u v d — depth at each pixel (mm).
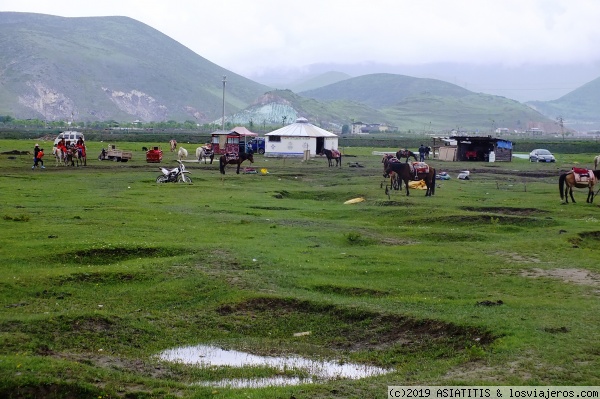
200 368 14383
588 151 133875
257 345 16141
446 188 51625
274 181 55031
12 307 17547
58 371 12727
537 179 64062
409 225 33438
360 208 37969
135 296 18969
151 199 39250
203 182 51844
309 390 12352
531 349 13703
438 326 16062
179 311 18125
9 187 43469
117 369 13766
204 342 16281
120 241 24406
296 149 97938
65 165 65000
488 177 65625
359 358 15234
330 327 17094
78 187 45094
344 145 148250
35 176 52250
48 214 30984
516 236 29484
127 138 148750
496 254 24891
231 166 72500
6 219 28797
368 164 81500
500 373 12617
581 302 17984
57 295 18719
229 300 18562
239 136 99438
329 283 20016
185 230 28078
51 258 22078
